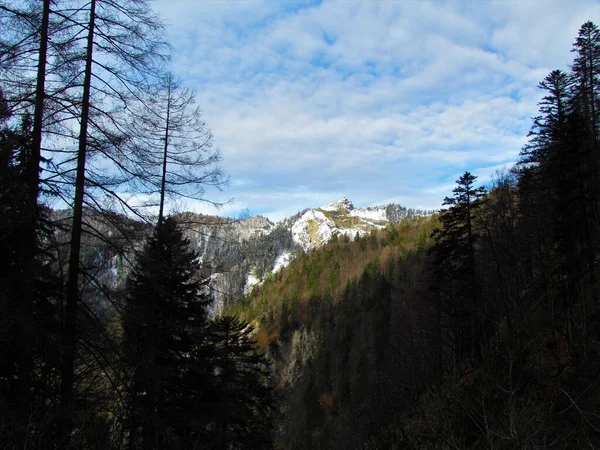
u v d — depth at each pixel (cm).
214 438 1470
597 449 396
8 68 769
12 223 733
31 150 777
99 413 923
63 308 863
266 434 2089
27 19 775
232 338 1922
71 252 823
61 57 813
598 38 3066
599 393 498
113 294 895
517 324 499
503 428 418
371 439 576
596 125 2939
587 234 2112
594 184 2377
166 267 1089
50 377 848
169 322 1266
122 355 920
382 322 5284
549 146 2689
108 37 846
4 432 629
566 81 2952
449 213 2808
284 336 8206
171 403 1391
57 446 685
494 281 1773
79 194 823
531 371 472
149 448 1096
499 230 2556
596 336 1037
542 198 2267
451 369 552
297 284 11356
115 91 861
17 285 779
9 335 725
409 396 589
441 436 452
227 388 1756
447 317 2391
